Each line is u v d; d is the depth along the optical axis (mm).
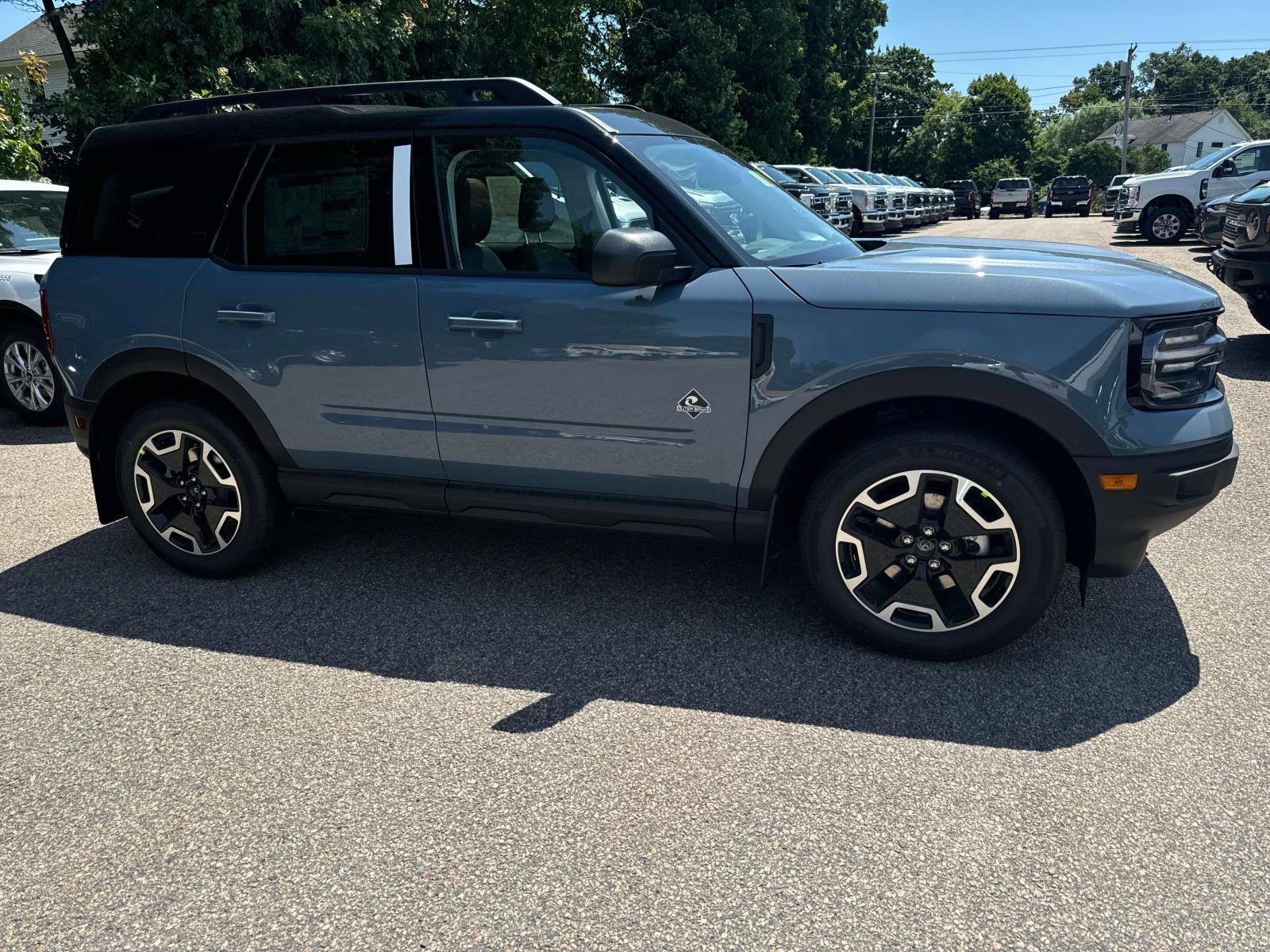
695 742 2568
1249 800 2271
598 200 3045
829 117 41250
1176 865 2055
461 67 18359
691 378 2893
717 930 1892
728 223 3021
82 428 3742
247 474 3574
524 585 3641
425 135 3182
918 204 27156
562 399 3055
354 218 3264
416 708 2770
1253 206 7227
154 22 13344
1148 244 18359
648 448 3020
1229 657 2973
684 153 3297
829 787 2355
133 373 3596
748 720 2674
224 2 13570
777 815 2250
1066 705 2715
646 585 3615
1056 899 1963
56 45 25641
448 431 3242
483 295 3070
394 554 3980
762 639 3160
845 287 2766
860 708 2721
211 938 1897
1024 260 3066
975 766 2434
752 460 2918
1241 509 4301
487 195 3123
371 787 2385
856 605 2977
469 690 2867
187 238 3496
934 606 2893
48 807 2330
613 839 2170
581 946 1854
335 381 3314
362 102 3537
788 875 2045
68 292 3652
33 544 4191
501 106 3135
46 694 2881
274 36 14578
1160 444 2641
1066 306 2604
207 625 3344
